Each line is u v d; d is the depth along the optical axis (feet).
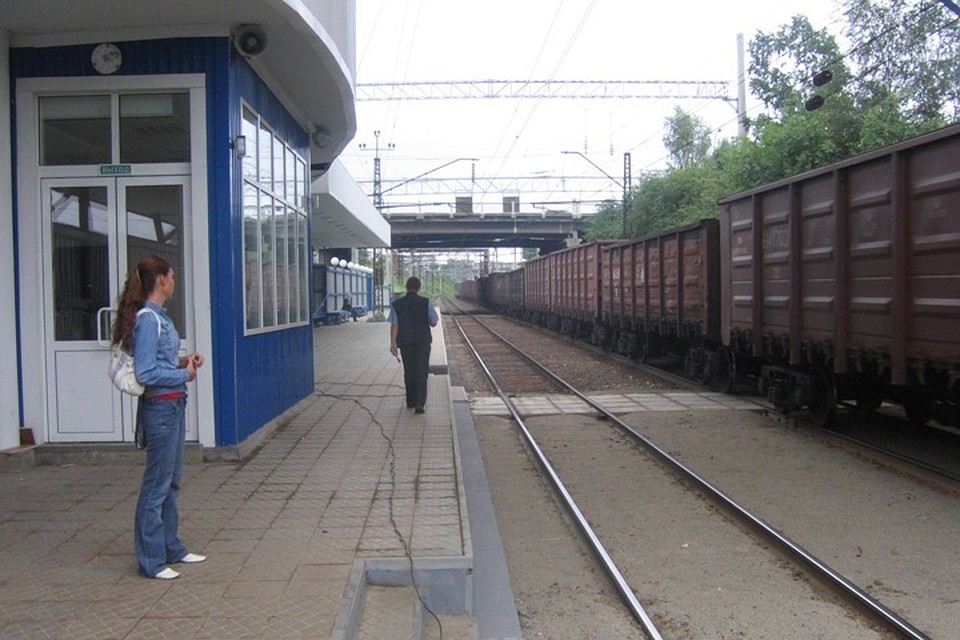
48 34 23.11
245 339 24.77
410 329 32.27
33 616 12.41
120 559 15.07
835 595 16.55
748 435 33.83
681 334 51.37
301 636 11.70
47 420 23.45
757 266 37.09
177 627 12.00
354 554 15.30
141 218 23.58
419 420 30.86
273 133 29.60
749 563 18.66
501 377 56.39
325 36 25.53
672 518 22.35
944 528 20.89
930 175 24.58
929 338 24.64
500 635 14.67
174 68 23.24
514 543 20.66
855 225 28.81
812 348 32.40
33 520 17.58
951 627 14.87
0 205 22.54
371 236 103.14
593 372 58.80
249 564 14.76
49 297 23.35
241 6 21.72
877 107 66.64
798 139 70.13
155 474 14.03
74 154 23.65
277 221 30.35
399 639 12.62
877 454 29.07
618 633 15.15
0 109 22.54
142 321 13.53
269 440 26.84
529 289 124.16
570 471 28.12
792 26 83.30
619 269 67.56
